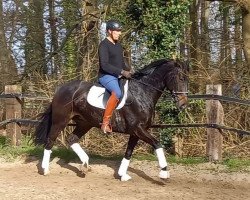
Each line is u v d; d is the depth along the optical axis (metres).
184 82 7.81
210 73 12.03
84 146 11.25
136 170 8.99
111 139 11.21
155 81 8.02
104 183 8.13
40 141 8.77
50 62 14.04
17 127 10.79
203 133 10.45
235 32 16.88
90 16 12.73
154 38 11.15
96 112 8.14
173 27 11.08
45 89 11.82
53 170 9.15
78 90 8.33
